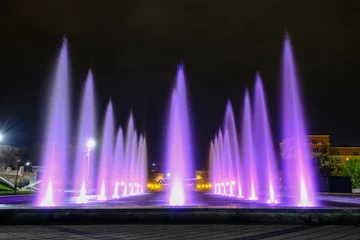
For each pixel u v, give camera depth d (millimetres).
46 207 7195
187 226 6660
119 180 32719
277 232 5961
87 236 5641
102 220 7000
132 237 5559
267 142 29453
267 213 6980
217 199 18484
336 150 67375
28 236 5652
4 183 28156
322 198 18266
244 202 14680
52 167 17359
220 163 34562
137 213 7047
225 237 5520
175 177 19000
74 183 40938
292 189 28484
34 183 31219
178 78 19875
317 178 28516
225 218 6984
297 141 20797
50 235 5750
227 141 32781
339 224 6793
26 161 49094
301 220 6895
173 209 7074
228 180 31875
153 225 6785
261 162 35781
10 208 7039
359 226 6590
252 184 25953
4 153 49219
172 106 19594
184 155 19141
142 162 36125
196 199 18469
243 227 6500
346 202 14688
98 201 16234
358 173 33938
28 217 6973
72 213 7016
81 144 34625
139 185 35281
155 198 20328
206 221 7004
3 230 6262
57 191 23625
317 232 5941
